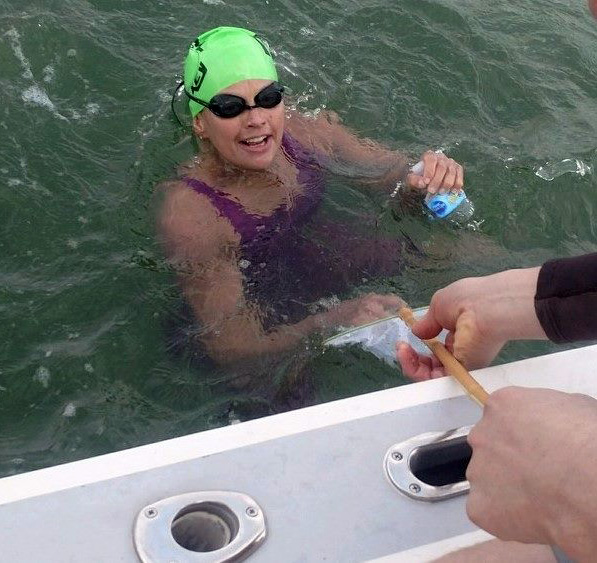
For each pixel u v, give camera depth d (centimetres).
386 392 141
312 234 307
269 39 414
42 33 384
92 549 111
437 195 312
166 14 419
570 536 80
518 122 390
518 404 93
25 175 318
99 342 265
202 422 245
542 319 132
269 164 326
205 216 310
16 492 116
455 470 136
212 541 118
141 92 369
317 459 127
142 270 290
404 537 118
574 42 450
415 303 284
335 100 383
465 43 431
